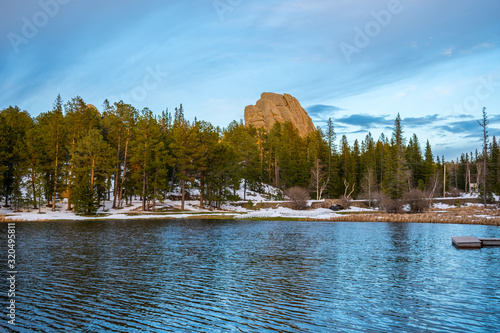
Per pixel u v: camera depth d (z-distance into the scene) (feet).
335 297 41.37
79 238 94.27
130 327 31.94
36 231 110.52
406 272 54.19
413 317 34.58
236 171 228.63
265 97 606.96
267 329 31.60
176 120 349.61
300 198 211.82
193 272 54.44
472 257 66.54
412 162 314.96
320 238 95.04
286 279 49.98
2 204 186.60
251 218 167.12
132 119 218.18
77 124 204.03
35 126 238.07
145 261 63.31
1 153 167.84
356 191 286.25
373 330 31.35
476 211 177.17
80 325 32.37
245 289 44.91
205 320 33.83
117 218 163.22
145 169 192.65
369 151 318.24
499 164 271.49
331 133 295.89
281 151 296.10
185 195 244.42
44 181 178.29
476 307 37.50
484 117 206.39
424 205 184.03
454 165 396.98
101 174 185.47
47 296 41.42
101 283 47.60
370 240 90.48
